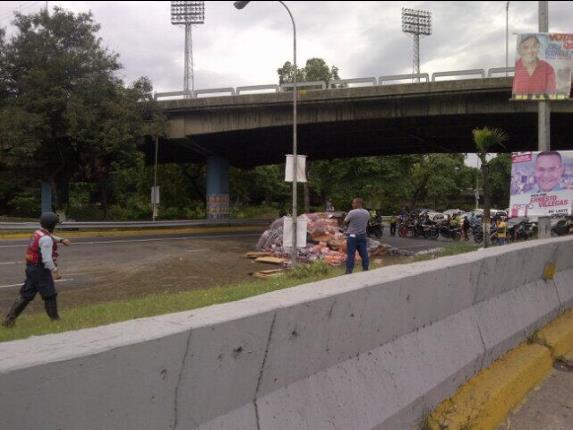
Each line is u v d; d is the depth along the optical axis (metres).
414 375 3.88
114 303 9.60
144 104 30.80
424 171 63.59
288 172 15.91
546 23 9.20
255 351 2.68
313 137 34.03
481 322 5.07
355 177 50.53
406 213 40.28
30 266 7.73
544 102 9.16
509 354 5.47
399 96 27.47
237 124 30.78
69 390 1.88
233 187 54.66
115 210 45.94
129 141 30.64
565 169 8.65
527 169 8.90
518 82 8.90
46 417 1.82
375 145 37.84
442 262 4.81
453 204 87.06
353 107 28.70
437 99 27.45
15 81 30.16
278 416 2.78
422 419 3.88
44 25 30.25
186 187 51.78
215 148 37.09
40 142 28.77
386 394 3.54
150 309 8.59
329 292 3.28
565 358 6.05
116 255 19.12
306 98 28.64
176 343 2.27
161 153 40.38
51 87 28.84
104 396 2.00
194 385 2.36
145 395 2.15
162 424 2.23
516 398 4.85
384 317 3.73
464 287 4.80
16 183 35.91
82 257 18.33
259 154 41.62
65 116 28.33
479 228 28.50
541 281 6.79
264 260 18.05
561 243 7.22
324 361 3.18
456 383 4.39
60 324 7.50
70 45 30.50
